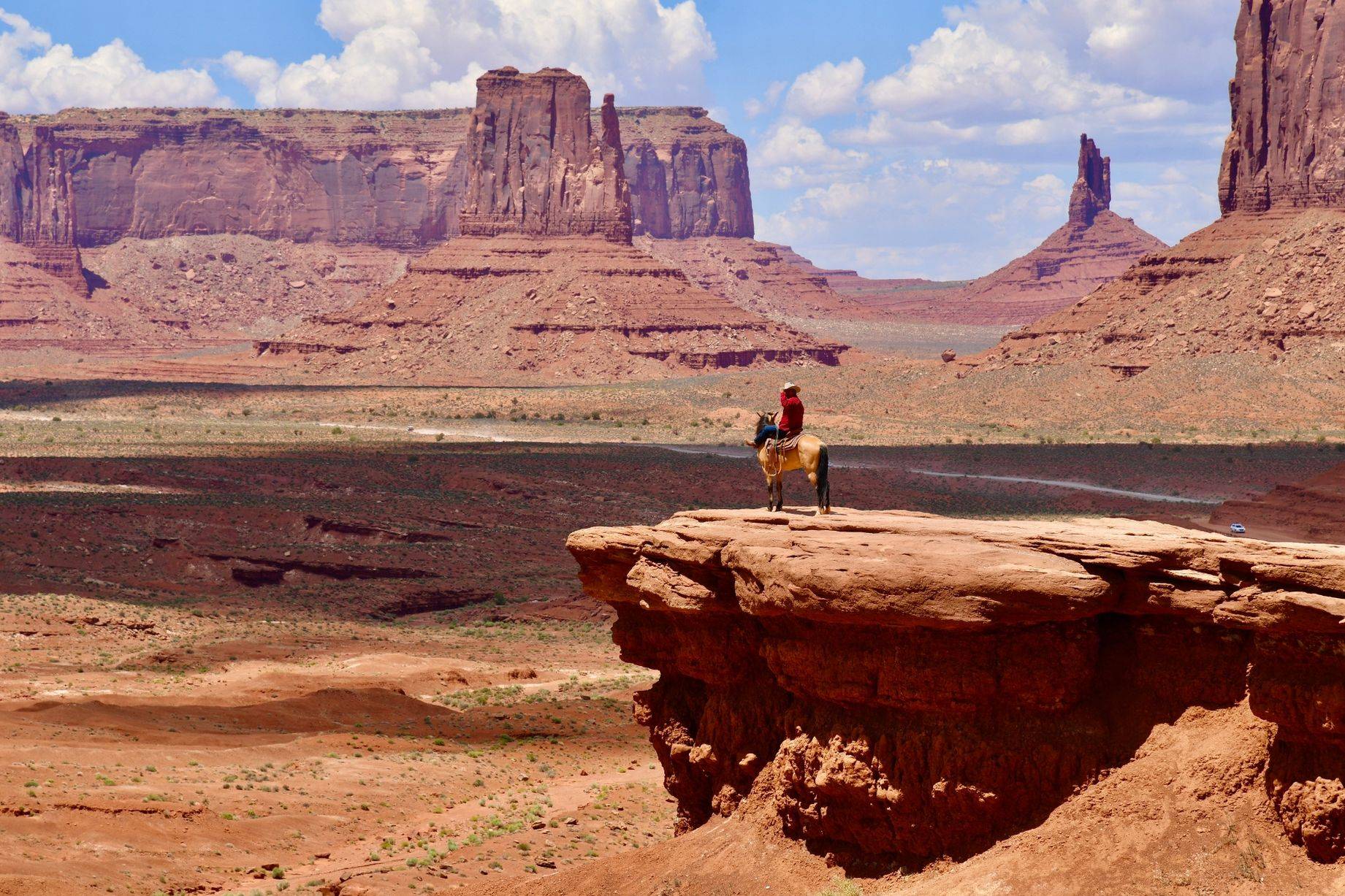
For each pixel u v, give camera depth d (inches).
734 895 1098.1
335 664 3186.5
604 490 6545.3
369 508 5713.6
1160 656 971.9
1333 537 4052.7
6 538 4788.4
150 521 5221.5
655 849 1200.2
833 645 1048.8
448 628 3902.6
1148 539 965.2
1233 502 4687.5
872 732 1041.5
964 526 1057.5
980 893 949.8
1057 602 948.6
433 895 1294.3
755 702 1171.9
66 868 1486.2
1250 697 900.6
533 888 1219.2
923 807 1019.3
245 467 6875.0
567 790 2004.2
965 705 994.7
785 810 1112.2
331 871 1581.0
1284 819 894.4
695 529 1152.2
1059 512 5846.5
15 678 2854.3
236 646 3380.9
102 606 3772.1
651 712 1282.0
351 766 2101.4
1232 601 900.6
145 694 2667.3
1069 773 975.0
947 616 963.3
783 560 1027.9
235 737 2265.0
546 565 4886.8
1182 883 903.7
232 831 1710.1
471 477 6673.2
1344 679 856.9
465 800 1980.8
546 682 3034.0
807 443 1154.0
